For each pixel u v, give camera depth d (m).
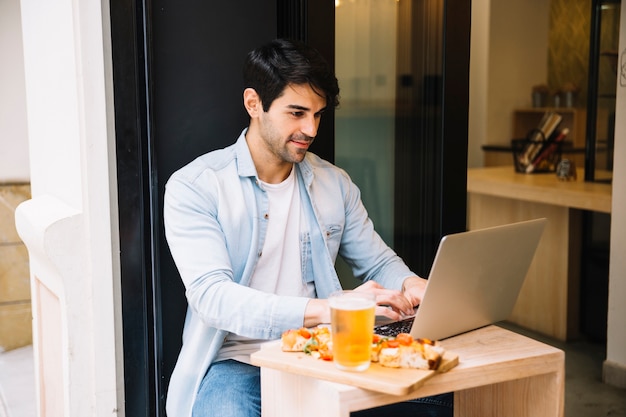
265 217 2.06
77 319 2.15
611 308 3.59
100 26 2.08
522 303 4.51
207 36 2.26
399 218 2.66
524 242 1.80
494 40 6.83
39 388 2.68
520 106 7.03
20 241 4.06
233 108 2.31
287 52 1.95
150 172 2.18
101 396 2.20
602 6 4.21
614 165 3.49
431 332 1.66
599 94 4.31
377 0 2.52
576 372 3.77
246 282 2.04
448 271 1.60
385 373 1.44
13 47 3.92
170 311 2.28
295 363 1.50
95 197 2.13
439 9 2.56
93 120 2.10
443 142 2.57
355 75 2.54
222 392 1.90
